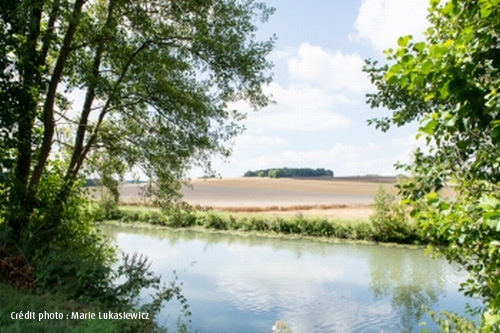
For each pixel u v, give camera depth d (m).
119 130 12.19
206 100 11.74
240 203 49.72
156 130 11.74
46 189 10.97
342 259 19.36
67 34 10.59
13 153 10.12
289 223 29.05
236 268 16.69
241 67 11.55
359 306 11.45
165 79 11.51
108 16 10.86
